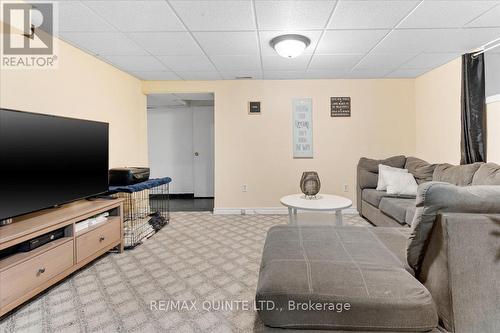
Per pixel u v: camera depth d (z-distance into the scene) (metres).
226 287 2.10
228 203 4.52
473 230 1.21
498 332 1.17
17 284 1.68
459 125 3.44
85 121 2.53
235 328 1.62
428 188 1.29
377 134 4.41
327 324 1.17
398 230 2.04
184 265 2.49
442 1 2.11
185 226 3.76
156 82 4.40
